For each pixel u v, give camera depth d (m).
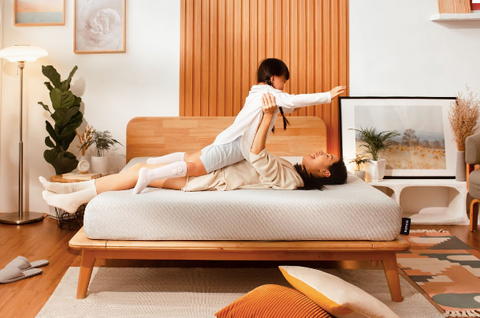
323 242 2.12
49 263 2.64
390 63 3.86
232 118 3.85
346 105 3.87
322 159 2.60
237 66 3.89
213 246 2.09
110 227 2.09
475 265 2.62
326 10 3.85
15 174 3.96
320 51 3.88
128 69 3.89
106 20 3.84
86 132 3.73
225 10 3.86
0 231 3.37
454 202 3.75
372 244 2.10
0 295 2.17
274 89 2.50
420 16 3.82
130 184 2.43
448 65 3.85
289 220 2.11
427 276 2.46
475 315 1.99
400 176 3.80
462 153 3.64
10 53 3.45
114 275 2.45
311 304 1.56
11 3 3.86
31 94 3.90
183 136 3.86
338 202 2.13
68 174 3.52
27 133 3.93
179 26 3.87
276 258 2.15
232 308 1.64
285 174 2.46
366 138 3.77
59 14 3.86
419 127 3.84
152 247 2.08
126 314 1.97
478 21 3.81
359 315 1.51
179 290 2.25
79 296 2.13
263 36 3.88
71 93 3.62
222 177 2.46
